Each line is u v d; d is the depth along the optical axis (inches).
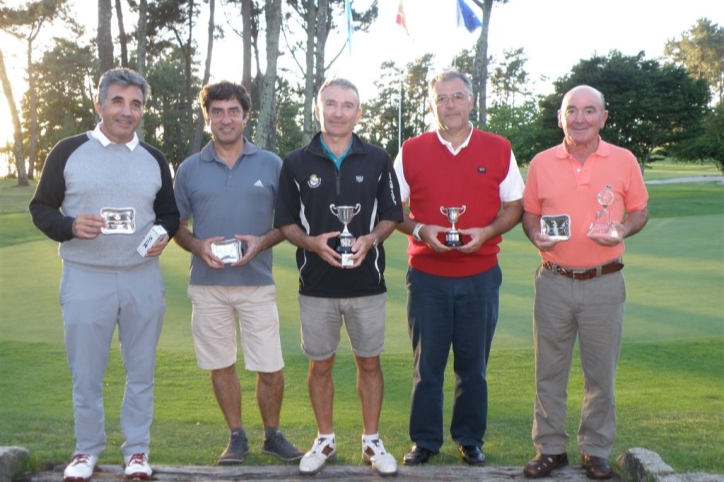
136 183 142.4
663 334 275.3
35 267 446.9
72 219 137.1
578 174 144.5
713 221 653.9
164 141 2315.5
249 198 162.7
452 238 154.9
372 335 153.9
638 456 134.0
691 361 241.8
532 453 166.9
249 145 166.9
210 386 224.4
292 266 446.9
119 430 184.4
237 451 161.3
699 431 172.1
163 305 149.7
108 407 205.3
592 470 141.7
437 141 162.1
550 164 147.8
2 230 700.0
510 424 188.4
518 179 163.3
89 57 2369.6
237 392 168.7
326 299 152.5
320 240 143.7
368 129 2719.0
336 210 147.2
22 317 312.5
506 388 219.6
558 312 147.7
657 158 1803.6
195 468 143.9
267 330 166.9
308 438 177.5
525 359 248.4
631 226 146.4
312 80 1130.0
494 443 174.1
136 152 144.4
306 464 144.0
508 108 1307.8
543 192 147.9
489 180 160.2
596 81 1705.2
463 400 165.0
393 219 150.4
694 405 197.8
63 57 2357.3
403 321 300.8
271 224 166.2
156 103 2260.1
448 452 169.9
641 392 211.9
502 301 335.9
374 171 148.6
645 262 440.1
